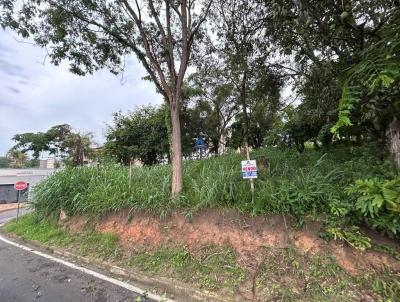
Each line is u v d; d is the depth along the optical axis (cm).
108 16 629
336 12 368
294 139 866
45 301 368
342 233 364
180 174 575
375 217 351
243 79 885
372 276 323
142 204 568
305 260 366
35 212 885
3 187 2489
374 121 407
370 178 377
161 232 513
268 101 991
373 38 365
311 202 409
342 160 596
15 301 372
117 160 1490
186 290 374
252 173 474
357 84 312
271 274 364
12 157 3597
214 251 431
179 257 443
